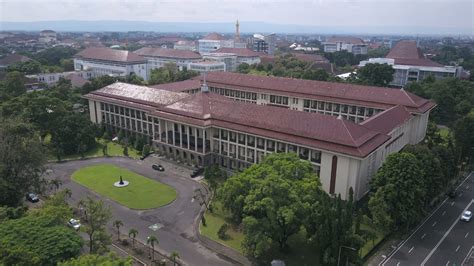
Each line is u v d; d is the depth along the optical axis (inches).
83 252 2664.9
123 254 2864.2
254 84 6338.6
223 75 6909.5
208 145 4552.2
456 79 7509.8
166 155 4948.3
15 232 2262.6
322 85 5767.7
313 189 2795.3
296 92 5782.5
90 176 4355.3
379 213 2999.5
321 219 2532.0
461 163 4650.6
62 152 4997.5
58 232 2310.5
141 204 3671.3
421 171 3189.0
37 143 3740.2
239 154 4328.3
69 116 5196.9
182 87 6476.4
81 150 5054.1
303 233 3139.8
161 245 3004.4
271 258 2802.7
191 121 4439.0
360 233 2869.1
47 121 5132.9
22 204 3346.5
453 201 3850.9
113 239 3068.4
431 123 5605.3
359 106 5255.9
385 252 2928.2
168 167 4623.5
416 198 3154.5
